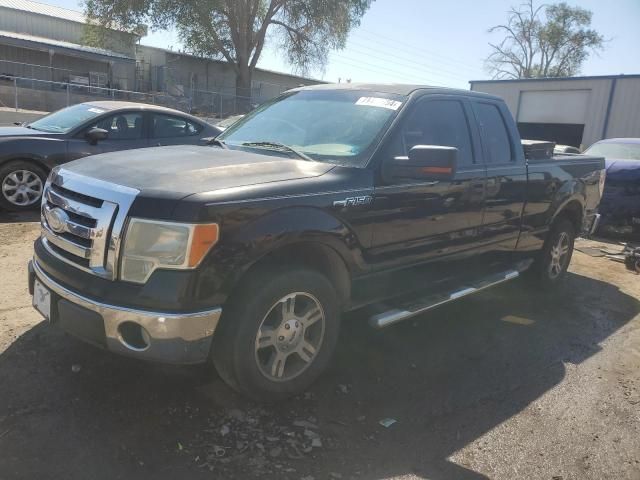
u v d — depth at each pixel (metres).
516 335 4.72
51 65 33.34
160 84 38.81
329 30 37.38
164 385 3.38
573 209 6.03
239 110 30.36
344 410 3.33
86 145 7.88
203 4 32.25
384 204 3.62
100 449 2.76
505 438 3.18
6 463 2.59
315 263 3.50
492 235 4.77
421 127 4.09
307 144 3.93
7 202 7.54
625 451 3.13
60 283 3.04
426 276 4.20
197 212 2.74
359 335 4.45
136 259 2.78
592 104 22.94
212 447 2.85
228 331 2.98
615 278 6.86
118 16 32.84
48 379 3.33
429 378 3.83
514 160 5.01
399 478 2.76
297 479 2.67
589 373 4.09
